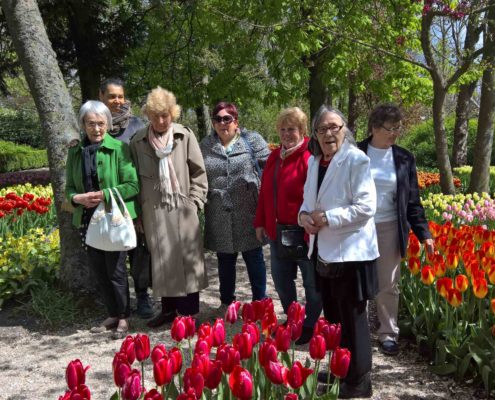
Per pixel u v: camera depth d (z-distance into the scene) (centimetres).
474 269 344
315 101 1213
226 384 237
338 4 975
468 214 569
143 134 436
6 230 665
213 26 1164
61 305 482
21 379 368
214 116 456
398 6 1066
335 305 314
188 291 436
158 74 1309
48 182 1497
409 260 378
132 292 559
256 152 472
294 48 917
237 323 459
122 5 1364
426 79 1277
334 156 294
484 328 338
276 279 421
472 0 769
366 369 309
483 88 981
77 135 527
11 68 1377
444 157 893
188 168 445
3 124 3519
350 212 286
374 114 361
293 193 391
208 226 468
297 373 208
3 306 510
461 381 339
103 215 419
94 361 392
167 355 219
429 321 372
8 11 503
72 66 1359
